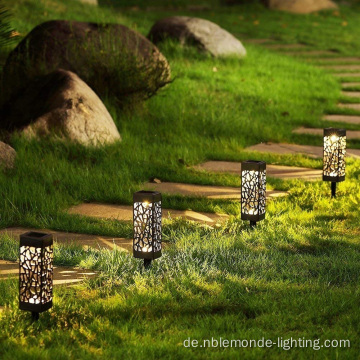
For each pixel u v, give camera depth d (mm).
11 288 10562
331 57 46656
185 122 24000
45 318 9555
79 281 11086
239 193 16859
